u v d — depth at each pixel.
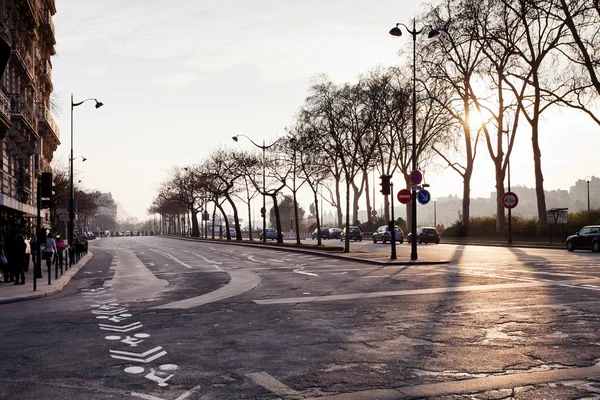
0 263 17.78
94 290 16.75
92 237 111.25
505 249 36.69
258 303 12.48
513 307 10.90
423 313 10.47
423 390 5.68
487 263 22.75
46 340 8.62
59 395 5.67
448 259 25.48
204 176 74.12
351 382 6.02
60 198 58.84
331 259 28.81
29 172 36.81
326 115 46.06
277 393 5.65
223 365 6.84
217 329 9.33
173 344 8.13
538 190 44.84
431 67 48.47
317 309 11.35
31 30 37.00
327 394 5.60
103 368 6.76
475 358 7.00
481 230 52.78
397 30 25.91
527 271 18.45
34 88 39.41
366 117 48.16
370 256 28.09
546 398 5.39
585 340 7.93
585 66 41.03
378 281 16.55
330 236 72.50
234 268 24.03
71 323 10.26
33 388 5.93
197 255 37.25
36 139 36.16
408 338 8.28
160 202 136.62
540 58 43.12
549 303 11.32
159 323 10.06
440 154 55.59
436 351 7.42
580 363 6.68
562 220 40.47
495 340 8.02
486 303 11.48
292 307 11.73
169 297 14.23
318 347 7.79
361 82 51.56
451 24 46.06
